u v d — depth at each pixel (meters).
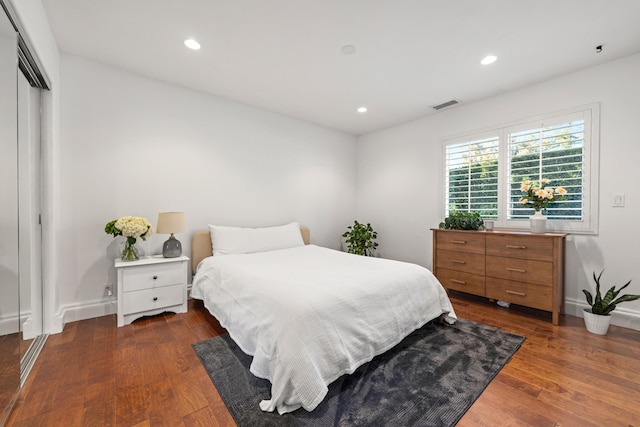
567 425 1.30
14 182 1.48
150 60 2.52
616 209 2.44
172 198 3.00
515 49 2.29
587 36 2.10
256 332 1.71
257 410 1.40
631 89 2.36
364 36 2.13
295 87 3.03
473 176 3.40
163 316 2.62
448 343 2.12
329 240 4.53
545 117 2.82
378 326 1.83
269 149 3.78
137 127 2.79
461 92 3.12
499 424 1.31
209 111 3.25
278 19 1.95
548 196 2.61
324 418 1.35
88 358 1.86
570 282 2.69
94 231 2.57
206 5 1.81
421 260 3.97
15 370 1.44
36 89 2.11
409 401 1.47
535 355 1.94
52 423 1.30
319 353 1.48
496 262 2.85
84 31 2.11
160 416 1.35
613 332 2.29
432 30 2.05
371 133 4.68
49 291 2.19
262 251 3.32
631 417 1.35
